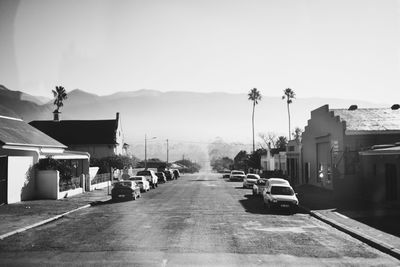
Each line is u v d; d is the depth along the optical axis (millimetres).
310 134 41469
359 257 11953
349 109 37406
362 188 28828
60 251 12367
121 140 67750
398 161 23609
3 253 12117
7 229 16094
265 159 75438
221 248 12859
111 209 23641
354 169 29844
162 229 16422
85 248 12781
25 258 11492
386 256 12109
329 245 13633
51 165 29438
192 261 11180
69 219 19500
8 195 25297
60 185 29875
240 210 23203
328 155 35531
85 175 36438
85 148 62062
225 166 168750
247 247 13062
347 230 16062
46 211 21844
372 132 30781
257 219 19672
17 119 34281
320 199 28312
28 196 27906
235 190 39656
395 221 18188
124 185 29531
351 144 30938
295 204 22750
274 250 12680
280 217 20594
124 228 16688
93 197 30266
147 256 11719
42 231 16062
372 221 18250
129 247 12922
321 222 18953
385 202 25094
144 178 38594
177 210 23031
